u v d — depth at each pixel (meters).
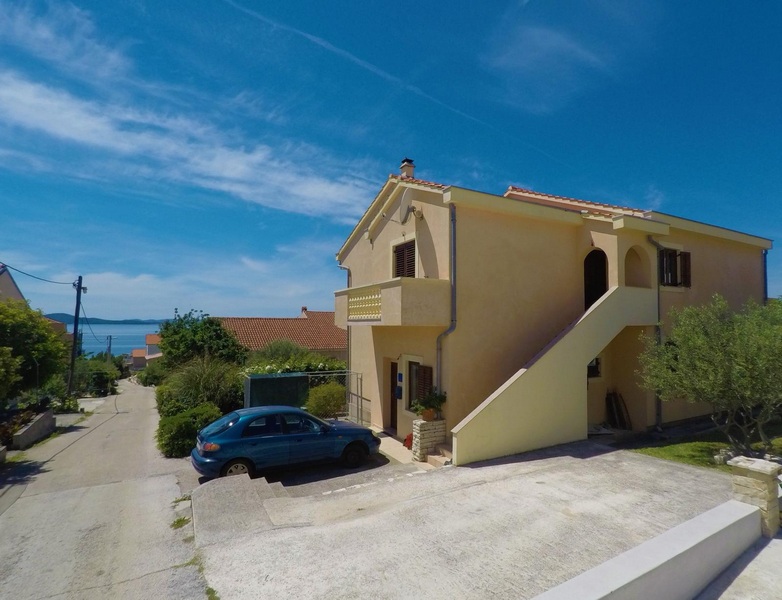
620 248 10.92
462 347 10.12
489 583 4.29
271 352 23.50
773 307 9.70
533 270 11.15
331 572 4.57
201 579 4.60
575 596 3.12
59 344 17.19
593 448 9.55
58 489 8.89
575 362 10.08
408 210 11.61
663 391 9.18
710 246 13.73
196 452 9.15
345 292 12.94
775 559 4.86
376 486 7.68
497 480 7.52
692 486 7.10
